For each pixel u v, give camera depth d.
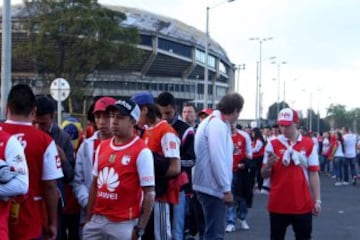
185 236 10.72
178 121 8.99
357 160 31.19
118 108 5.88
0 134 5.11
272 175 8.21
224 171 7.72
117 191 5.87
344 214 16.61
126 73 82.25
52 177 5.75
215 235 7.88
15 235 5.50
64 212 7.55
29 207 5.59
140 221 5.90
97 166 6.05
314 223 14.72
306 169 8.14
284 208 8.09
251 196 13.55
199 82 101.00
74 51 39.81
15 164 5.04
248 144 13.40
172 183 7.48
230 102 7.84
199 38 95.50
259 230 13.47
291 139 8.13
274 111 99.50
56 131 7.19
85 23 38.97
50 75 40.97
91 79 51.47
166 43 87.06
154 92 88.50
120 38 41.72
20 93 5.64
